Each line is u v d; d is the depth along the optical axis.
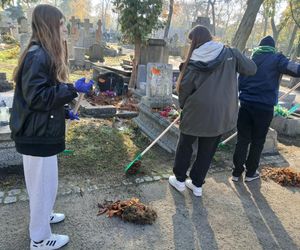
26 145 2.10
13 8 45.97
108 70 9.05
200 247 2.69
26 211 2.95
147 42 8.76
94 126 5.31
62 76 2.06
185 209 3.23
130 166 3.81
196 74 2.93
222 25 58.06
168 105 5.50
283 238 2.93
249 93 3.61
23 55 1.97
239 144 3.76
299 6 24.45
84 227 2.80
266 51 3.56
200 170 3.36
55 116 2.09
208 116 2.98
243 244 2.79
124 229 2.82
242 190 3.75
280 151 5.20
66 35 2.13
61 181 3.51
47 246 2.43
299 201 3.62
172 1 20.78
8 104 4.71
